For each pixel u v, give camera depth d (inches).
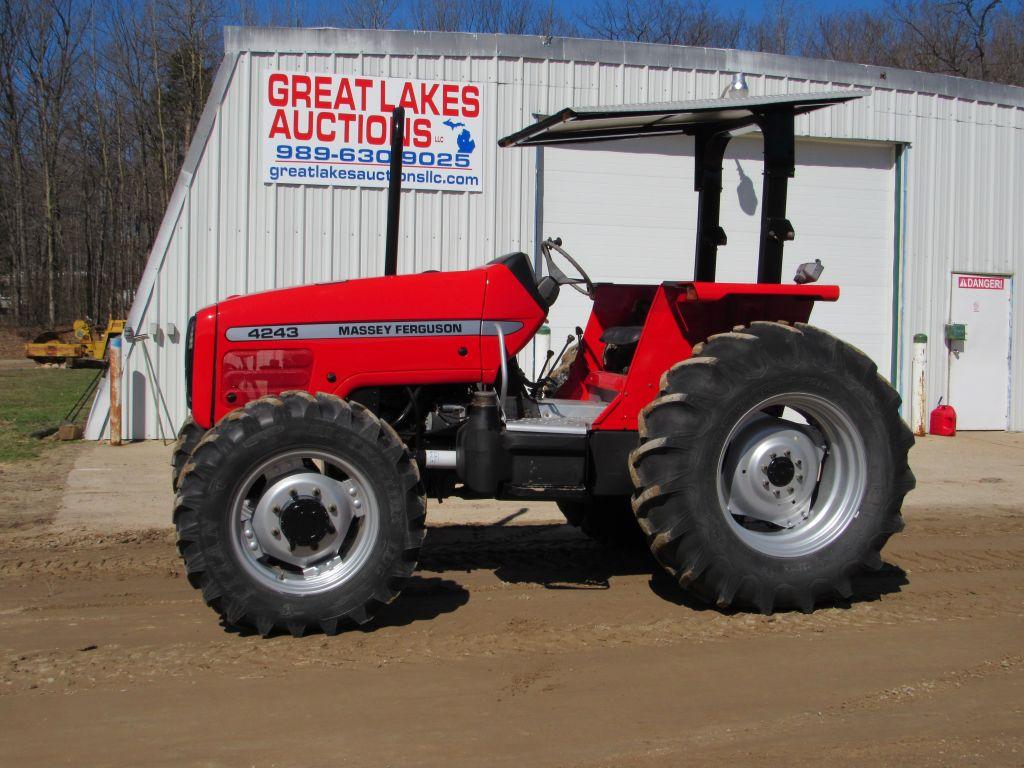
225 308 169.3
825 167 435.5
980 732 119.3
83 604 171.5
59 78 1333.7
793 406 169.6
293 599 149.7
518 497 165.8
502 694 130.2
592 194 409.4
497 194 397.7
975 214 449.4
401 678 135.6
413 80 386.9
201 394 168.6
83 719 121.3
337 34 380.2
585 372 209.8
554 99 399.2
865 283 442.3
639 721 122.0
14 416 455.8
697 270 206.2
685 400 159.6
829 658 145.0
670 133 203.5
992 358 455.5
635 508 162.2
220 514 147.4
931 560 209.8
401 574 153.3
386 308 171.6
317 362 170.2
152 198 1349.7
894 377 444.8
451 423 174.9
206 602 149.1
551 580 189.9
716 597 163.0
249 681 134.1
